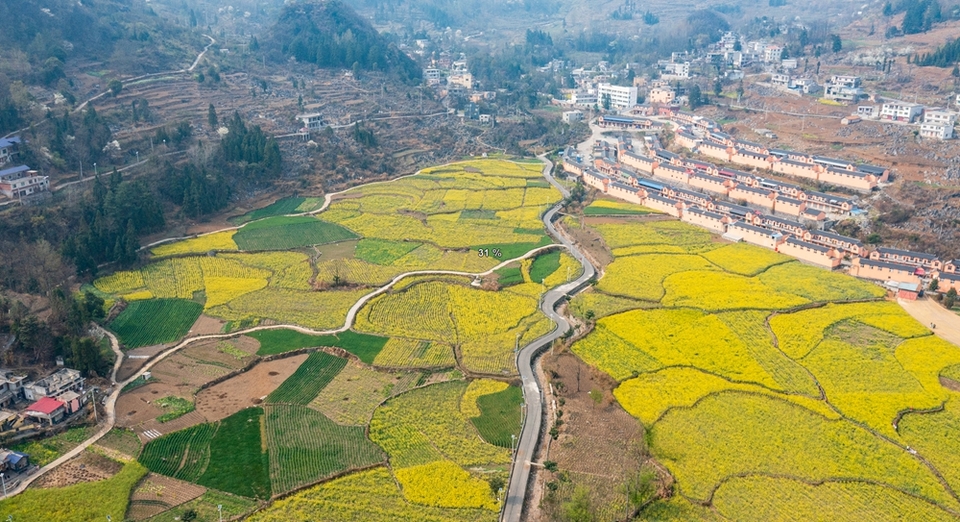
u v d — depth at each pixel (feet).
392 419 413.39
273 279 612.29
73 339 451.12
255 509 342.03
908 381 437.17
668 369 454.81
